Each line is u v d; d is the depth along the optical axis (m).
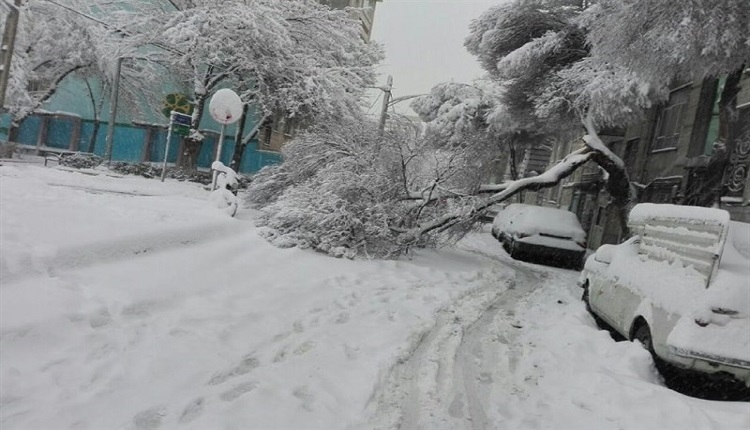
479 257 13.81
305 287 7.07
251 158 28.03
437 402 4.19
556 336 6.35
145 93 26.98
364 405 3.92
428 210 12.14
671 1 9.42
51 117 28.50
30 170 13.18
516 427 3.88
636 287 5.83
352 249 9.97
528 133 24.48
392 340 5.46
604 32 11.02
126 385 3.72
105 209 8.25
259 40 20.52
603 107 14.09
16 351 3.89
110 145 22.22
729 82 11.72
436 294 7.97
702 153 15.62
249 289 6.54
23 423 3.10
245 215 11.80
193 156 22.39
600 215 23.39
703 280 4.68
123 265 6.21
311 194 10.16
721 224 4.61
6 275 4.87
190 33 19.14
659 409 3.99
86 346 4.18
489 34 18.80
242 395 3.79
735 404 4.29
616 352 5.45
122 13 23.33
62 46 24.66
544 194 34.69
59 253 5.59
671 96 18.06
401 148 11.23
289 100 21.06
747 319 4.45
